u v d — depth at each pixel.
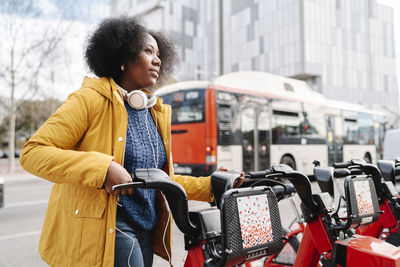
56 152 1.19
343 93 49.62
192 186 1.62
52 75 16.97
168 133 1.64
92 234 1.27
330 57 48.75
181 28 58.91
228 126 8.42
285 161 10.16
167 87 8.88
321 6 48.44
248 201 1.26
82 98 1.33
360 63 52.25
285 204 6.42
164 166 1.63
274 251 1.33
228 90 8.62
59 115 1.28
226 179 1.40
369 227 2.51
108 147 1.35
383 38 55.88
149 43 1.56
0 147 35.91
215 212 1.36
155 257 3.79
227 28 59.28
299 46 46.78
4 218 6.12
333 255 1.72
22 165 1.24
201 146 8.07
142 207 1.46
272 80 10.72
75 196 1.31
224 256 1.16
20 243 4.51
